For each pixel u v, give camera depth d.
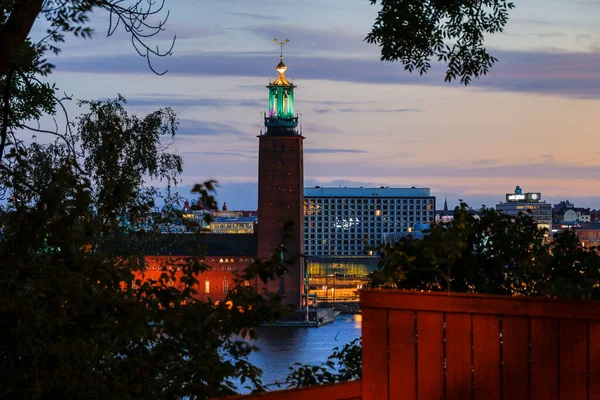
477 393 11.40
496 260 20.45
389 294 11.82
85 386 17.84
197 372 19.08
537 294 19.09
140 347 20.11
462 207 20.88
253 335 19.33
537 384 11.16
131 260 22.56
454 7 27.50
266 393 11.50
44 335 17.89
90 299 18.91
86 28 21.94
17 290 18.77
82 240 20.03
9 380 17.75
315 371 23.53
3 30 19.16
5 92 21.45
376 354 11.88
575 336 10.99
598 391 10.88
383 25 27.64
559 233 21.28
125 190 21.36
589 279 16.50
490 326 11.39
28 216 19.52
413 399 11.70
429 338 11.63
